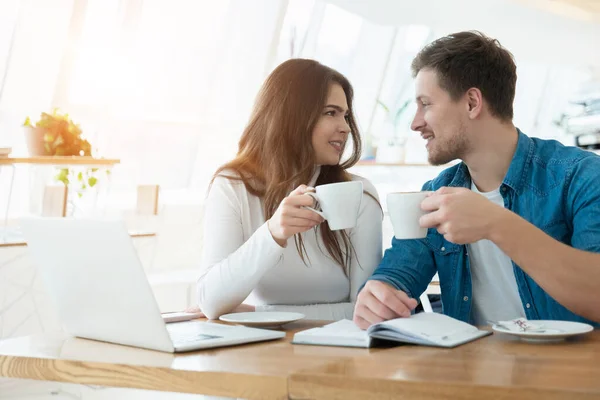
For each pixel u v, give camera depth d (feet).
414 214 3.53
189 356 3.13
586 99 16.02
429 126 4.91
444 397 2.40
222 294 4.51
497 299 4.82
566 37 12.72
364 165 14.08
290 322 4.17
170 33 13.07
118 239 3.22
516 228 3.45
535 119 22.50
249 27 14.08
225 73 14.02
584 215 4.32
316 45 16.05
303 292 5.33
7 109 11.23
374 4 11.21
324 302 5.41
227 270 4.50
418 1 11.15
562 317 4.44
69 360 3.11
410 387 2.44
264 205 5.41
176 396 5.24
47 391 5.77
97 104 12.35
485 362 2.81
